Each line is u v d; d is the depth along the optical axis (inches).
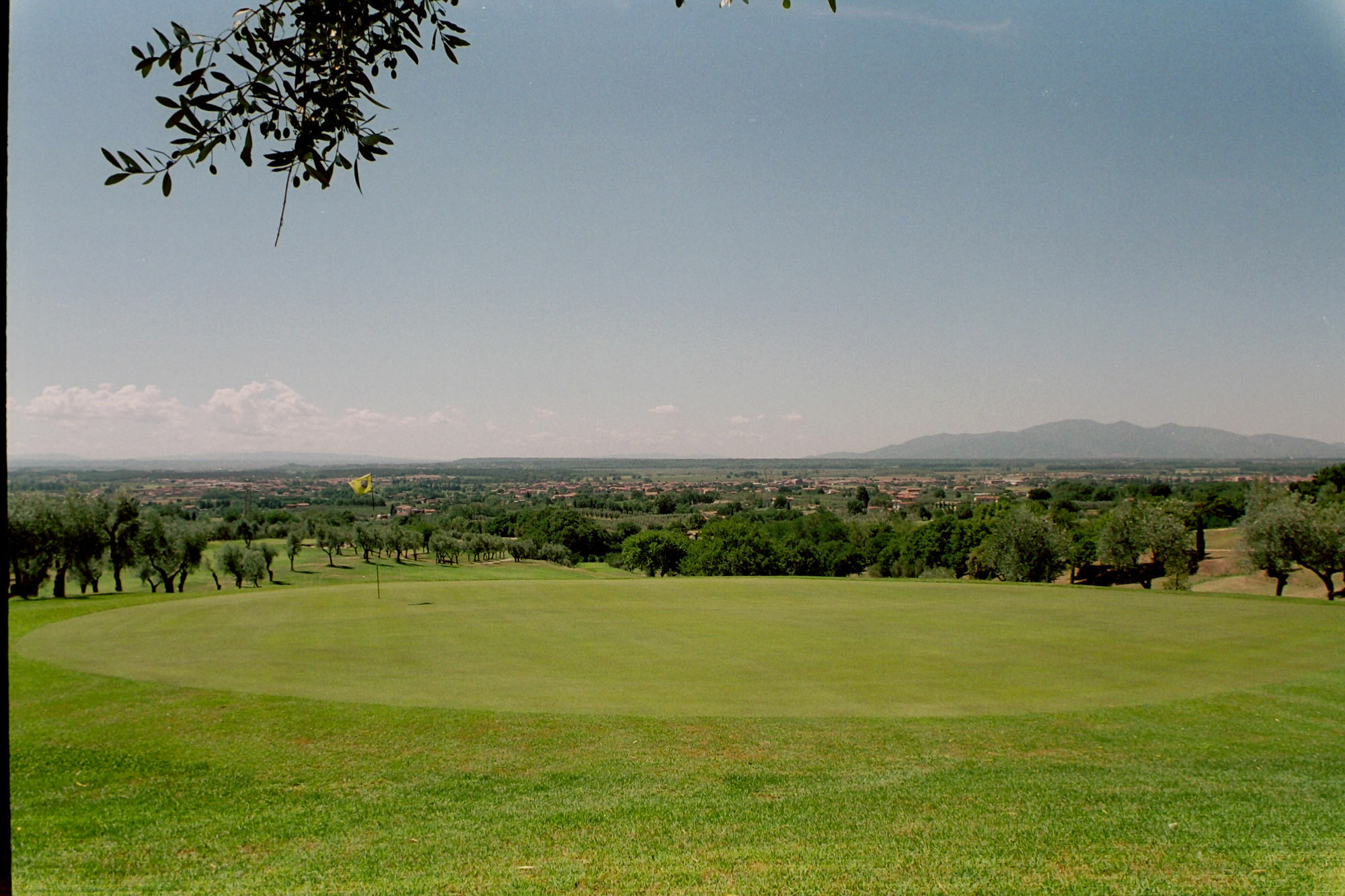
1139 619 1140.5
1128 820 394.3
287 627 1047.0
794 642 956.0
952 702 676.1
